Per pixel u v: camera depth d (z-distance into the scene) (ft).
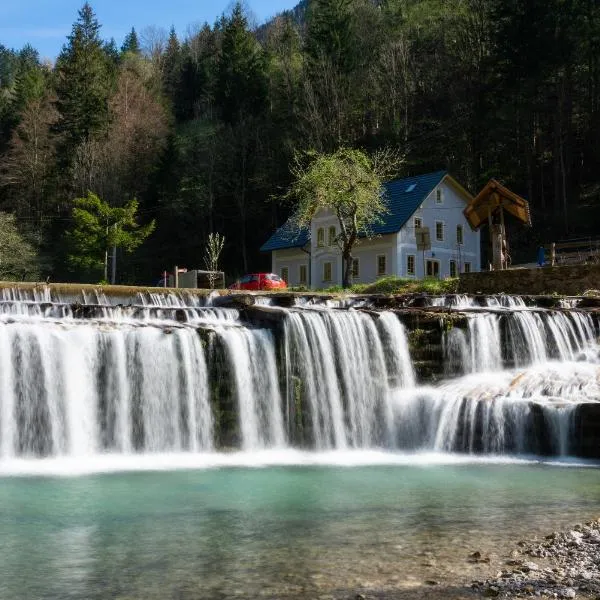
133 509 35.01
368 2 312.91
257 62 293.64
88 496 38.45
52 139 256.52
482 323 68.44
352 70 257.96
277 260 204.95
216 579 23.15
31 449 52.26
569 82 207.92
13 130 273.54
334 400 62.34
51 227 243.60
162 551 26.84
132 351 55.77
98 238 183.93
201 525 31.42
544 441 53.98
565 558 25.14
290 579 23.02
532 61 204.23
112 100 283.18
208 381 57.93
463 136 222.89
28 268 193.06
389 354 65.87
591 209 194.90
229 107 289.33
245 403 59.00
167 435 56.08
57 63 315.37
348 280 142.10
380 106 253.85
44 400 53.01
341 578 23.06
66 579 23.45
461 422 57.47
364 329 65.05
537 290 100.89
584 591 21.57
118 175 246.06
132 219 188.55
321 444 60.95
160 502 36.83
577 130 217.15
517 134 209.15
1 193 251.39
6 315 60.08
